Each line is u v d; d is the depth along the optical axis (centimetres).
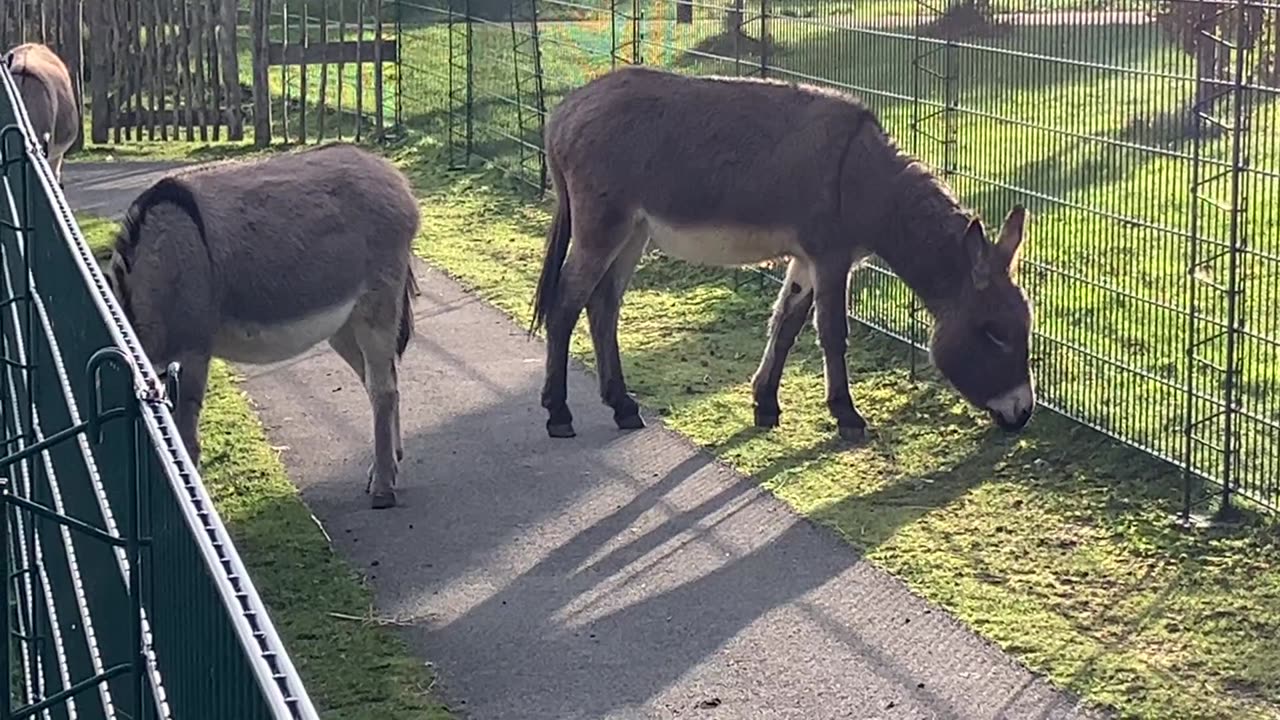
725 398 855
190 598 255
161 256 632
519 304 1062
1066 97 789
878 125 782
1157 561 618
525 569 632
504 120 1502
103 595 353
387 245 700
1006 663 539
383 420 704
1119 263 804
